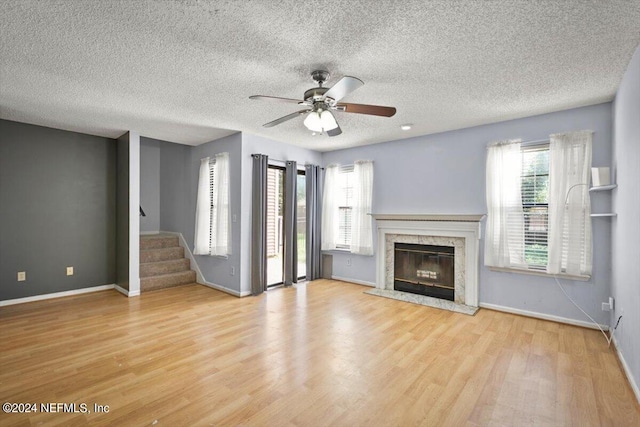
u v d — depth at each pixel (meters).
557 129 3.50
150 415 1.91
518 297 3.79
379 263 4.99
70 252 4.57
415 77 2.67
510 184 3.76
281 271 5.48
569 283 3.46
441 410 1.99
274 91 3.00
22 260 4.17
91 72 2.59
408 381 2.31
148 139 6.38
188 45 2.18
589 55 2.30
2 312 3.80
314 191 5.57
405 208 4.77
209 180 5.16
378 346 2.90
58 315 3.70
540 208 3.63
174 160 6.09
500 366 2.54
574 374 2.42
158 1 1.71
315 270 5.62
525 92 2.99
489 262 3.88
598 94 3.02
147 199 6.43
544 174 3.62
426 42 2.14
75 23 1.92
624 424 1.87
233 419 1.88
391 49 2.23
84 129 4.43
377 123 3.99
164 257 5.48
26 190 4.19
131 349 2.81
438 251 4.48
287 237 5.15
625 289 2.55
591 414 1.96
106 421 1.85
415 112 3.56
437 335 3.16
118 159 4.91
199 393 2.14
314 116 2.64
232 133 4.61
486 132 4.03
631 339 2.32
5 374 2.37
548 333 3.21
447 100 3.19
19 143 4.13
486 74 2.61
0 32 2.01
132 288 4.57
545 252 3.58
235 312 3.85
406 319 3.62
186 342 2.97
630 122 2.40
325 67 2.50
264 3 1.73
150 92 3.03
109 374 2.38
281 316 3.71
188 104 3.36
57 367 2.48
